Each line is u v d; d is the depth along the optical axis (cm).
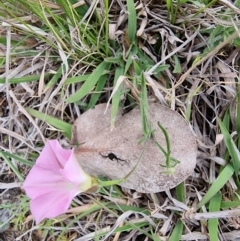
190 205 16
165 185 15
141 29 16
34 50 17
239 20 16
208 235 16
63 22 16
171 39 16
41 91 16
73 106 17
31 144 17
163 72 16
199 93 16
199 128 16
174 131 15
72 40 16
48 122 16
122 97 16
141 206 17
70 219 17
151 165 15
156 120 15
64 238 17
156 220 16
